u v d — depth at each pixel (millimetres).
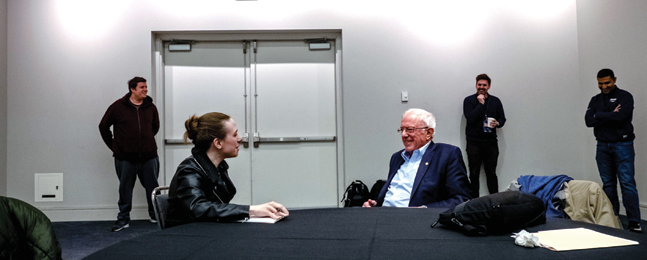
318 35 5039
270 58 5051
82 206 4816
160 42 4961
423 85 4926
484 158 4676
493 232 1203
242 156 5035
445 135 4895
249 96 5035
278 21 4914
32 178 4812
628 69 4180
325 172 5074
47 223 1556
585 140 4879
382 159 4898
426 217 1490
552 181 2086
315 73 5066
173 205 1615
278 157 5059
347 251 1029
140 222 4594
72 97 4848
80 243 3592
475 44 4930
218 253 1026
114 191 4848
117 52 4863
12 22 4828
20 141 4820
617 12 4285
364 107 4918
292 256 992
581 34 4867
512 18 4941
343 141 4996
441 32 4938
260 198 5035
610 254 959
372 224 1376
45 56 4844
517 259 939
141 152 4223
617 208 3676
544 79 4922
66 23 4852
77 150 4844
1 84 4727
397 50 4934
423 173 2242
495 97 4699
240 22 4906
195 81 5012
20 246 1474
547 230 1212
